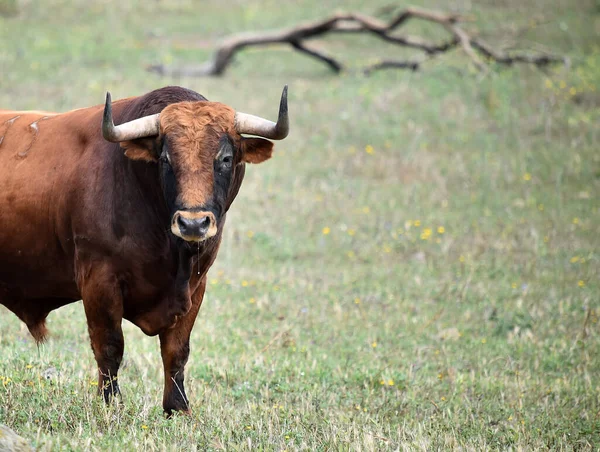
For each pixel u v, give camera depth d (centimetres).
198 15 9969
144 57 8000
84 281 2278
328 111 6900
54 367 2553
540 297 3988
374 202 5366
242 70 8006
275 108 6812
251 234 4703
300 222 4984
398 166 5988
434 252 4650
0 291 2531
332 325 3531
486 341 3459
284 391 2645
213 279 4012
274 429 2241
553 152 6203
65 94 6700
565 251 4675
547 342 3388
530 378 3023
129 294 2281
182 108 2155
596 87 7381
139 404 2320
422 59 8112
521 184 5744
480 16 9662
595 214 5256
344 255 4578
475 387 2872
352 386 2822
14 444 1764
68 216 2311
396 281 4197
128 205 2223
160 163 2138
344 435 2219
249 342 3200
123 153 2241
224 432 2164
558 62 7975
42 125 2480
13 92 6694
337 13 7875
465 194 5572
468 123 6788
